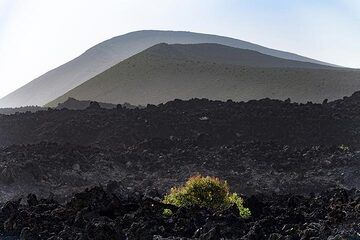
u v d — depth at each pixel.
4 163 34.75
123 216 18.81
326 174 40.22
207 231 17.31
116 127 51.38
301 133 51.50
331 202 21.97
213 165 41.38
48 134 50.91
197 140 47.47
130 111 55.97
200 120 52.88
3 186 32.06
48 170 35.25
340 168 40.88
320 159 42.81
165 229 17.70
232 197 21.89
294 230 17.64
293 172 40.81
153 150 44.66
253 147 45.56
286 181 39.00
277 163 42.19
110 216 19.39
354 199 22.61
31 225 17.97
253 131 51.44
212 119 53.28
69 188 34.00
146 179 37.75
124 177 38.00
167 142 46.31
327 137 50.97
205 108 57.69
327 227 17.39
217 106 58.00
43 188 33.03
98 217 18.41
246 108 56.62
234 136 50.31
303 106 57.75
